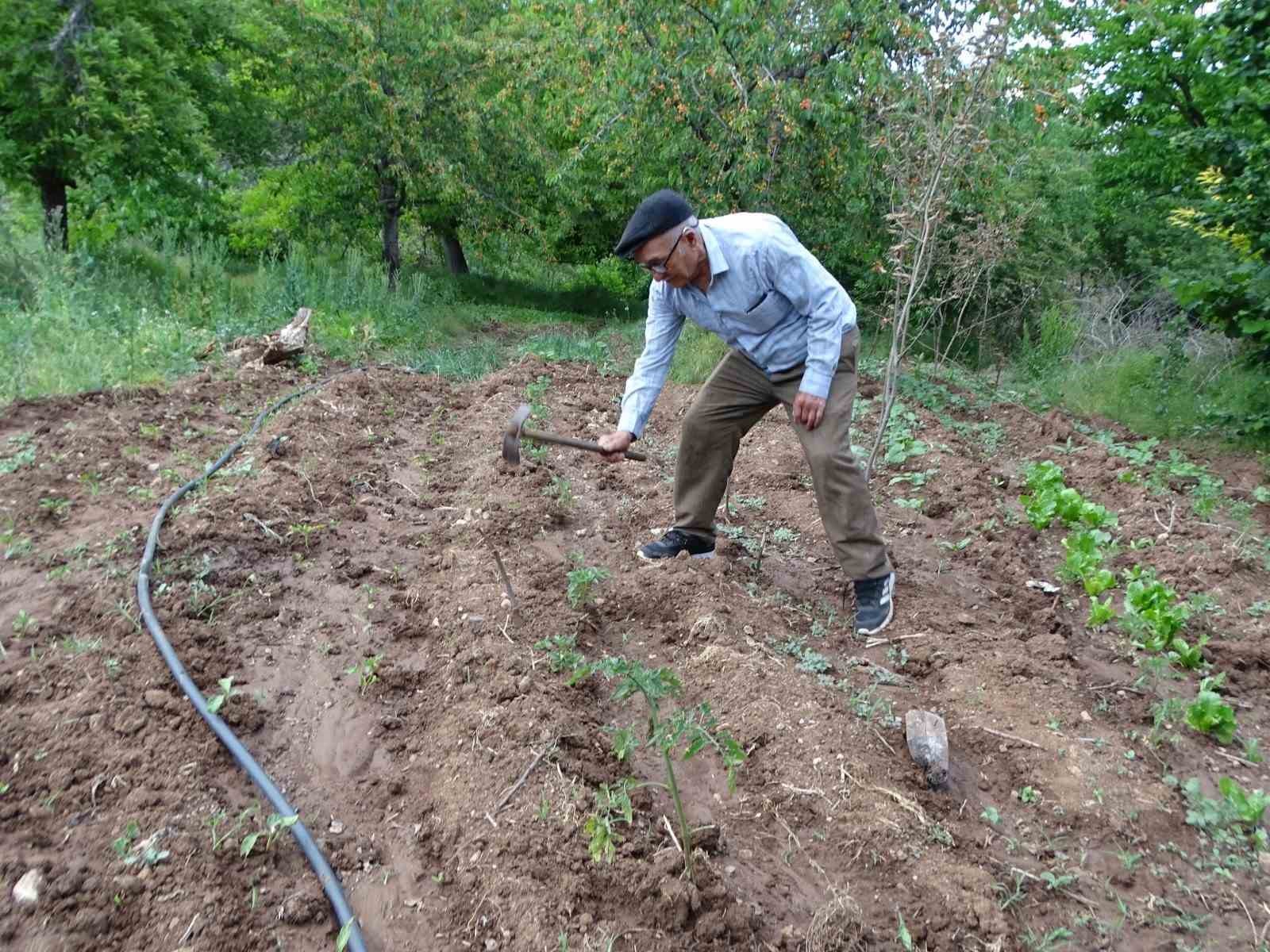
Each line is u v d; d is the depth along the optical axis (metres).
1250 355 8.05
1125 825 3.05
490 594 4.09
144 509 4.72
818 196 10.74
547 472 5.77
